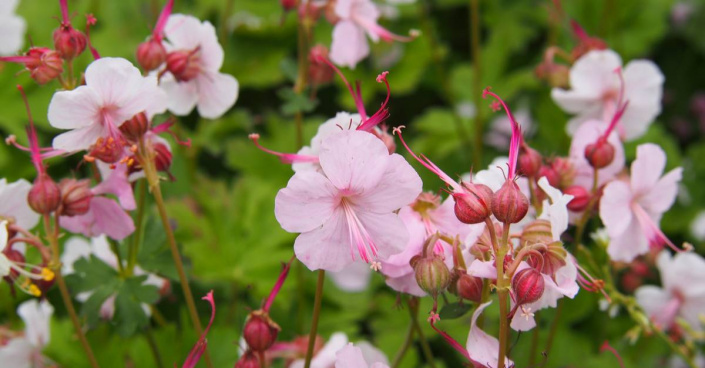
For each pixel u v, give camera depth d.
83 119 0.36
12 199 0.38
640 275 0.49
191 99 0.41
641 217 0.39
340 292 0.51
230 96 0.41
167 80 0.41
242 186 0.52
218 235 0.50
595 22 0.68
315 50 0.44
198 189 0.52
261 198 0.51
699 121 0.72
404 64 0.64
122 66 0.35
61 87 0.38
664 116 0.73
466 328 0.47
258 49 0.63
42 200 0.37
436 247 0.36
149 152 0.37
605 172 0.40
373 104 0.64
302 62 0.45
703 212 0.62
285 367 0.42
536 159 0.39
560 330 0.48
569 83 0.46
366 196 0.34
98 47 0.56
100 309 0.42
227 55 0.62
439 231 0.36
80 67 0.54
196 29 0.40
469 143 0.61
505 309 0.34
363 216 0.34
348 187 0.34
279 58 0.62
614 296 0.43
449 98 0.60
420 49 0.64
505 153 0.61
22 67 0.54
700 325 0.46
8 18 0.47
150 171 0.37
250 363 0.36
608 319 0.50
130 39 0.62
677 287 0.45
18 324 0.47
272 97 0.63
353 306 0.50
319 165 0.37
